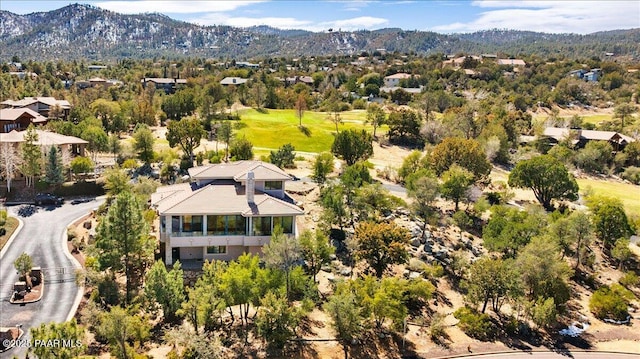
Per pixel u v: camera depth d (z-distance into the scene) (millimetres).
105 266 41406
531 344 43188
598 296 49438
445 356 40219
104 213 60844
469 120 115062
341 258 51438
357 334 40156
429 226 60406
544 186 72750
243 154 81000
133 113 120250
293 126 117875
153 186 64750
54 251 50750
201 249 49719
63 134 88500
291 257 43062
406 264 51188
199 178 54969
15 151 74125
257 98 153375
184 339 35812
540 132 121000
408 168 79938
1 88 147875
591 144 110562
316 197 65438
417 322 43938
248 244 49125
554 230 56125
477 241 59344
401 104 168875
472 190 67750
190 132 80625
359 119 138875
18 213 61812
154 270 39906
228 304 39094
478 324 43312
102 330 33594
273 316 37156
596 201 67250
